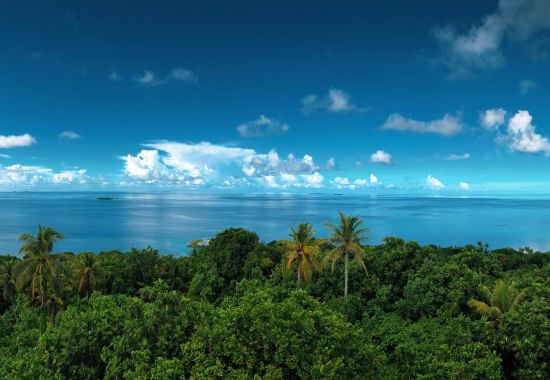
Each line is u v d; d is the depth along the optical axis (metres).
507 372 30.56
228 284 69.81
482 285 41.59
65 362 24.94
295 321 24.91
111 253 85.50
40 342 25.86
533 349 28.19
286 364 23.72
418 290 46.12
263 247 77.81
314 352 23.73
